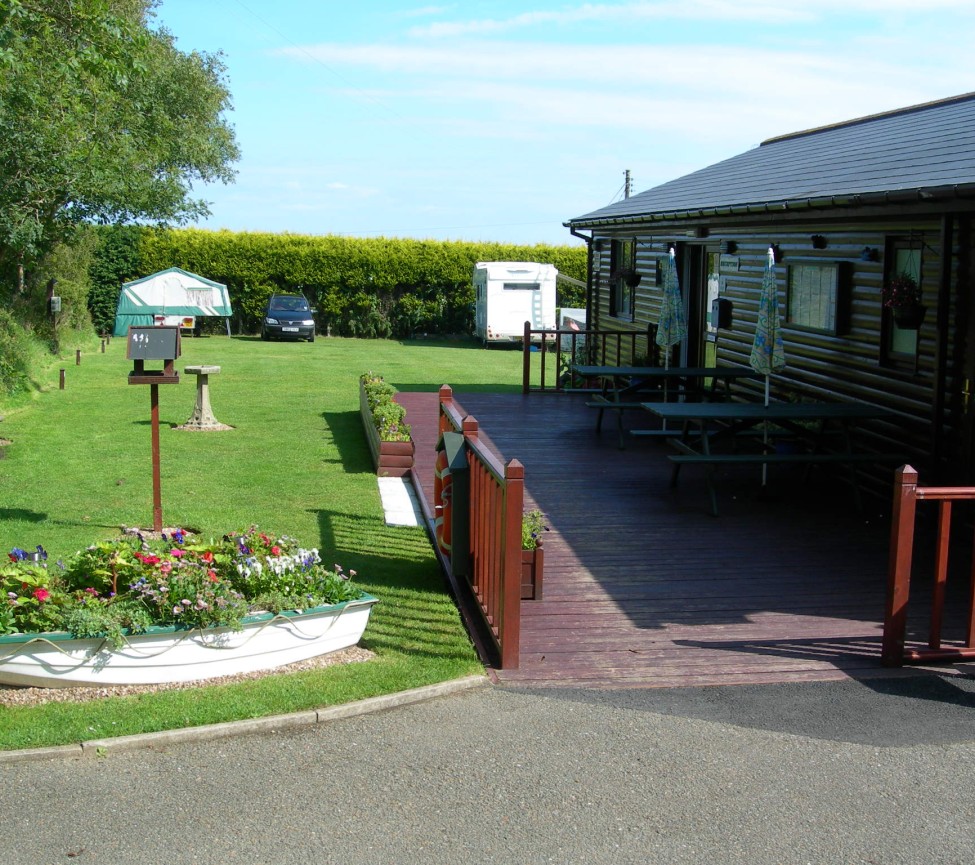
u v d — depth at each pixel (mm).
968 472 7711
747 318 12203
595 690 4898
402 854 3498
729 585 6562
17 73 11242
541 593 6242
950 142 8953
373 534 7809
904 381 8648
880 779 4027
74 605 4766
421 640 5551
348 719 4555
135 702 4621
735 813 3771
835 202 8109
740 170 13992
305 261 33500
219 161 31078
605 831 3646
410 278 34094
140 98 17062
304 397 16516
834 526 8055
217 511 8391
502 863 3449
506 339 30375
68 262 24156
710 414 8602
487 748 4277
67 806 3789
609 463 10320
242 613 4875
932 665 5238
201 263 32781
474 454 6258
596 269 18953
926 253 8266
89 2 9992
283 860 3457
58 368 20016
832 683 5004
